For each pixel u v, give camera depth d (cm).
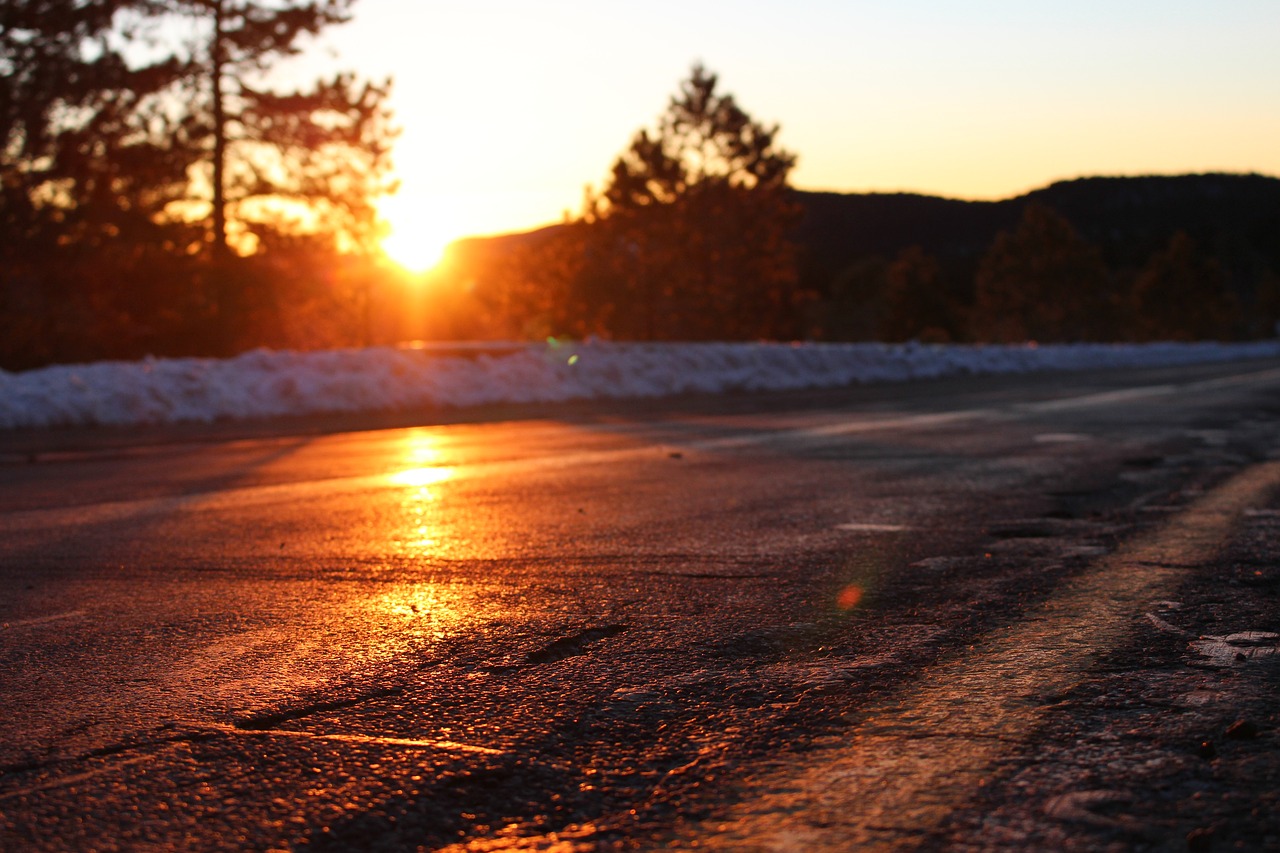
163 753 283
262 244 2855
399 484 848
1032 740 279
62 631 412
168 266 2770
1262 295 13200
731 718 301
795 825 232
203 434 1323
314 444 1216
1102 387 2383
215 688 338
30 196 2527
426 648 380
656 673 346
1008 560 518
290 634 402
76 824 241
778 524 633
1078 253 9188
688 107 4975
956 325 10162
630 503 727
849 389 2409
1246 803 237
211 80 2742
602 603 444
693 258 4975
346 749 283
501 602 448
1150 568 493
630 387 2141
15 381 1473
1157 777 253
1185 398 1922
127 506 748
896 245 18875
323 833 234
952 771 259
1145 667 342
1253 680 325
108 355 2677
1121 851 216
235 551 575
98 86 2545
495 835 231
